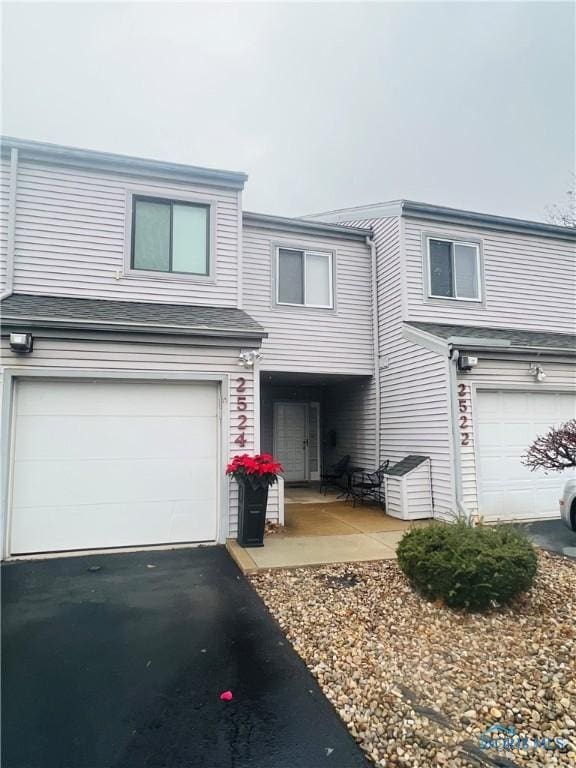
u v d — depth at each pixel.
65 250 7.07
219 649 3.40
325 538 6.31
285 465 12.11
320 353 9.48
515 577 3.97
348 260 9.84
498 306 9.57
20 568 5.17
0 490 5.45
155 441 6.14
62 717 2.62
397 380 8.91
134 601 4.27
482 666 3.15
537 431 7.86
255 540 5.87
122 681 2.99
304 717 2.63
